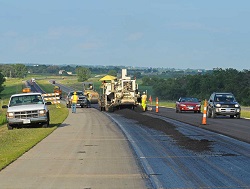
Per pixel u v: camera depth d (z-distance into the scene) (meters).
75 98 56.50
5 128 35.28
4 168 16.31
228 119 43.12
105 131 30.55
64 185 13.38
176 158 18.41
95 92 88.81
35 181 13.99
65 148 21.72
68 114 52.50
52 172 15.48
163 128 32.44
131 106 58.00
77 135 27.88
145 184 13.43
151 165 16.73
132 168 16.14
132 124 36.84
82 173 15.25
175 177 14.45
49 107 71.69
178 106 55.66
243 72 108.00
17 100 34.19
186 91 121.31
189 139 25.30
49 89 180.62
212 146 22.11
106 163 17.28
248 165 16.69
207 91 111.06
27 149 21.25
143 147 21.95
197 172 15.31
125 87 57.88
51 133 29.25
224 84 107.88
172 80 130.00
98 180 14.06
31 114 32.69
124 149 21.25
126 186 13.18
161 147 21.91
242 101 93.38
